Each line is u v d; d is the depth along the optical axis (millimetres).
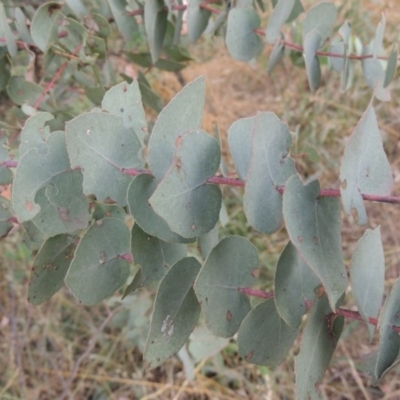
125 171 241
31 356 626
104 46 380
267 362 239
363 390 605
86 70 402
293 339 241
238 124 221
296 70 901
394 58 373
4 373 617
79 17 376
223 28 415
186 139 208
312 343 210
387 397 605
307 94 861
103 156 236
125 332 619
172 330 235
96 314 661
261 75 915
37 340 637
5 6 421
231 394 607
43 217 251
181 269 229
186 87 219
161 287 224
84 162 231
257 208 204
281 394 605
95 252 250
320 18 393
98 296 257
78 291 249
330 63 466
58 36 381
